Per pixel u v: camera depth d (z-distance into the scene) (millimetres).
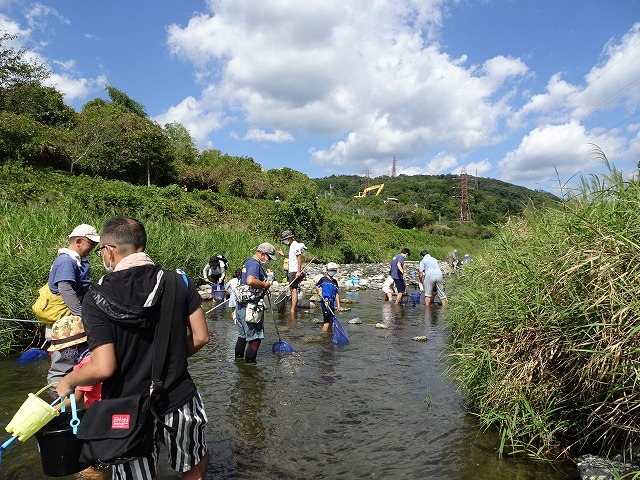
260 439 3906
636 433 3125
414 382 5508
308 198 31641
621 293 3084
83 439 2096
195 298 2504
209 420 4305
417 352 7059
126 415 2098
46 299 4449
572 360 3498
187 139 46156
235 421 4289
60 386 2293
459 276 9062
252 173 50062
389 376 5762
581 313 3387
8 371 5566
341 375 5797
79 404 3018
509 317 4051
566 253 3592
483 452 3613
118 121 32562
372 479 3246
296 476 3289
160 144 33406
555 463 3395
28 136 24641
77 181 23641
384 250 39000
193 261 14164
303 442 3850
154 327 2246
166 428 2225
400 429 4105
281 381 5520
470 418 4344
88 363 2145
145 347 2217
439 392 5137
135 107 47844
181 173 36719
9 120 24047
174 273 2455
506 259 4758
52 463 2498
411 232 55688
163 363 2215
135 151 31938
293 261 11016
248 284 6301
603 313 3205
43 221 9453
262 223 30438
